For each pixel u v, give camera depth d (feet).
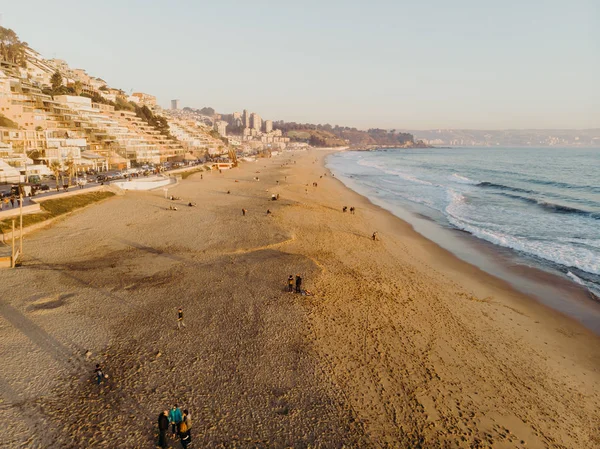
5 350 65.62
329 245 137.08
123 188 230.27
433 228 175.22
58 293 89.15
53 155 260.83
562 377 67.82
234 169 435.12
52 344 68.44
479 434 53.06
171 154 453.99
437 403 58.65
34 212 148.56
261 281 100.12
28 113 256.93
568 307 95.76
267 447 48.98
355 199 256.11
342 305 88.69
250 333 74.90
